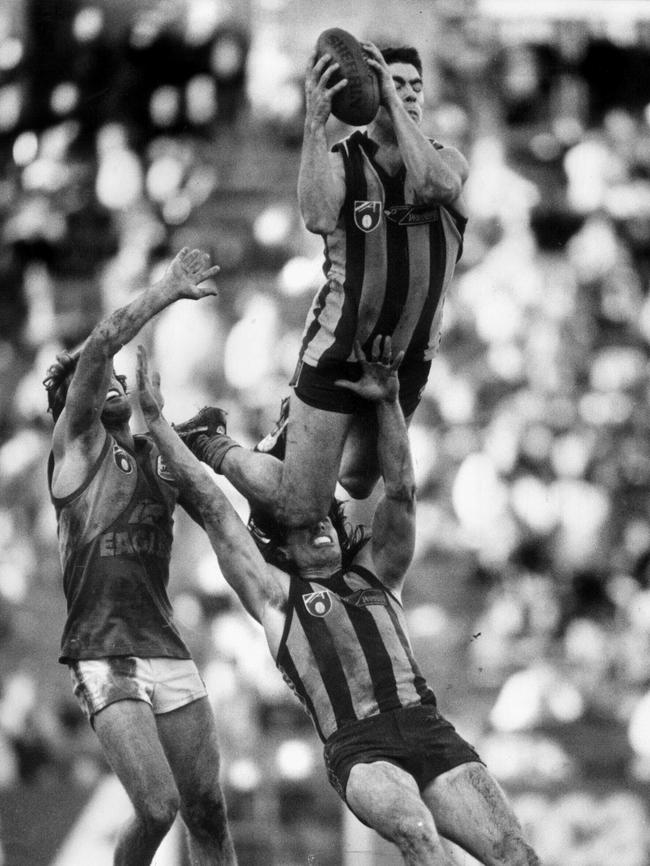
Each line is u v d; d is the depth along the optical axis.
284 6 39.12
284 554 15.44
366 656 14.95
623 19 39.72
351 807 14.51
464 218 14.92
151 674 15.51
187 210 38.22
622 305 37.28
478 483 34.12
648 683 32.19
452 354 36.12
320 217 14.28
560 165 39.34
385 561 15.52
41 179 38.69
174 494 16.02
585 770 30.48
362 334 14.68
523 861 14.20
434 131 38.28
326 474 15.02
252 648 30.25
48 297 38.03
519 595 33.38
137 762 14.98
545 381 35.44
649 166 39.28
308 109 14.30
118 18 39.47
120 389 16.08
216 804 15.86
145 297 15.12
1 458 35.16
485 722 31.38
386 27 38.72
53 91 39.50
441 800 14.51
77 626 15.51
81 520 15.61
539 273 37.06
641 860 29.36
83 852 28.33
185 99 39.38
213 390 34.34
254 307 34.84
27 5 39.62
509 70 39.00
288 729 29.84
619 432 35.09
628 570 33.75
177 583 31.53
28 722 30.97
